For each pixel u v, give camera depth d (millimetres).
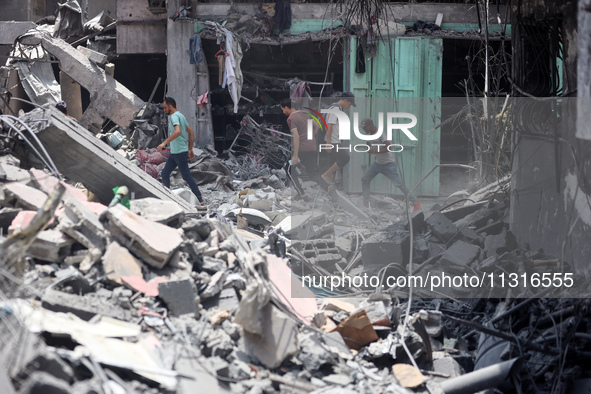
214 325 4496
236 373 4117
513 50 7398
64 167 6652
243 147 15984
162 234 4949
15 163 6145
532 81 7219
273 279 5566
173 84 14477
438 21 13930
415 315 5379
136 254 4777
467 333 5840
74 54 14516
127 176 6832
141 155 12398
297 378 4266
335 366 4496
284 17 14039
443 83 16297
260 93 15758
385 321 5223
